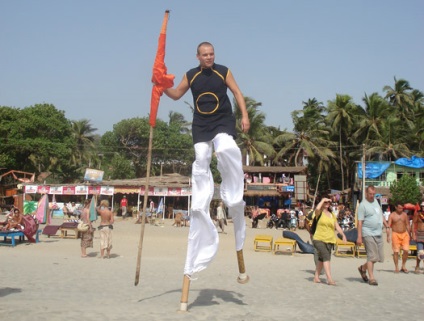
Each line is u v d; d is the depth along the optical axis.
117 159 75.38
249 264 16.08
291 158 69.19
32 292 8.58
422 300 8.67
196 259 6.73
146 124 81.81
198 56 6.73
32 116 61.69
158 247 23.19
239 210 6.77
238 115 64.00
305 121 64.88
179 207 53.22
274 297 8.61
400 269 15.55
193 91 6.79
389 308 7.69
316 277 11.31
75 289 9.22
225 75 6.73
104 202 17.97
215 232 6.74
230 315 6.55
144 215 7.03
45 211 27.80
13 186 58.06
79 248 21.16
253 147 64.69
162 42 6.89
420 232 14.57
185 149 81.88
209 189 6.80
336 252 21.06
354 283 11.33
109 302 7.55
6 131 59.75
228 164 6.59
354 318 6.71
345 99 63.81
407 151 57.41
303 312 7.04
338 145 66.88
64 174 71.25
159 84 6.88
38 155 62.12
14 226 22.06
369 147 59.88
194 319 6.15
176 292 8.96
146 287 9.73
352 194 60.62
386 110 61.81
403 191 44.62
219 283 10.55
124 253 20.00
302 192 46.38
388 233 13.90
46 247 21.09
